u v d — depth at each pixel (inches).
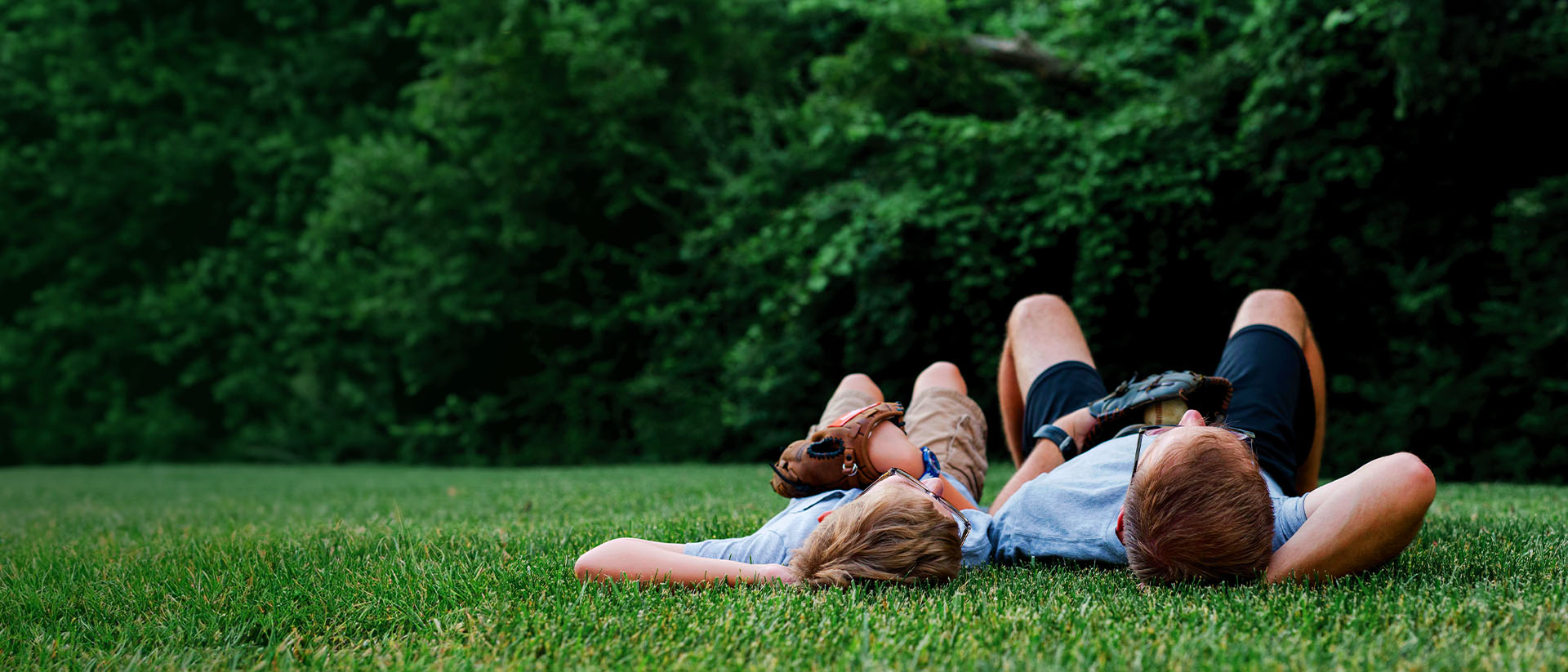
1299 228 236.1
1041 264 283.0
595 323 358.0
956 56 296.7
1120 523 73.8
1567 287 213.9
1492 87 216.5
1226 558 67.4
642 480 223.0
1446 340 237.3
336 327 410.3
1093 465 82.7
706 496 169.9
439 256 368.2
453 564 88.6
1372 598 65.2
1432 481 66.4
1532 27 209.9
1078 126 270.2
